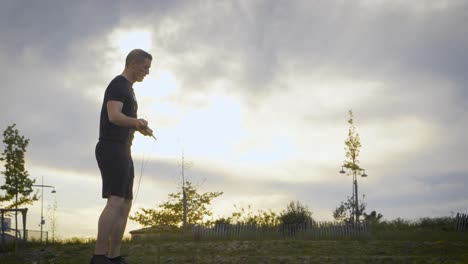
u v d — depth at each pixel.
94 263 3.28
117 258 3.59
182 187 33.28
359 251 18.45
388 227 32.59
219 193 34.09
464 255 7.23
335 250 18.78
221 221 33.41
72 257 17.08
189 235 24.75
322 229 28.17
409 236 24.73
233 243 20.31
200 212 33.38
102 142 3.46
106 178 3.41
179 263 13.77
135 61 3.68
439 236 24.44
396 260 14.53
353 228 27.61
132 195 3.65
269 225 30.38
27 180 28.12
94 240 23.33
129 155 3.53
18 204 27.69
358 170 36.00
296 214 33.12
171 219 32.66
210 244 20.08
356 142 36.41
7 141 27.97
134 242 22.12
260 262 15.04
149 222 32.75
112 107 3.45
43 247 19.92
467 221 30.28
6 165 27.89
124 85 3.58
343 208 36.25
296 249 18.78
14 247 19.72
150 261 13.08
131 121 3.42
